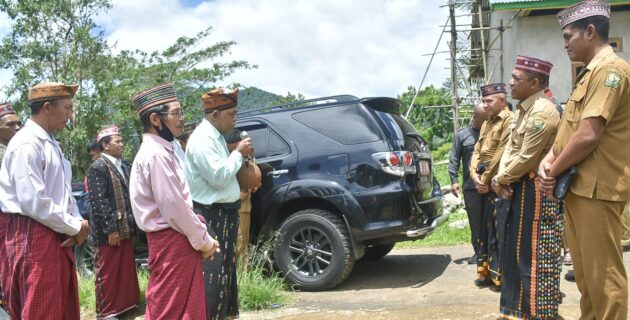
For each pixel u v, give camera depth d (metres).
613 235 3.07
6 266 3.66
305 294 5.64
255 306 5.08
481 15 16.22
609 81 2.96
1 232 3.69
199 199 3.94
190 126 6.32
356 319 4.59
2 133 4.54
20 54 18.64
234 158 3.94
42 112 3.45
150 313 3.21
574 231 3.24
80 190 7.62
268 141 6.07
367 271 6.61
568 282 5.52
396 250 7.95
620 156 3.03
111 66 20.22
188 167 3.98
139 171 3.16
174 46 21.80
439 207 6.37
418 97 22.00
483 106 5.99
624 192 3.02
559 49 12.08
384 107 6.11
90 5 18.84
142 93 3.25
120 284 5.12
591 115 2.97
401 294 5.43
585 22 3.12
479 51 18.36
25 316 3.33
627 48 11.80
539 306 3.96
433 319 4.46
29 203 3.26
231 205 4.03
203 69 22.27
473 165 5.61
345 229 5.67
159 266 3.18
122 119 19.56
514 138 4.18
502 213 4.24
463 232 8.36
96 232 5.07
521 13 12.04
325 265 5.76
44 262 3.36
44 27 18.69
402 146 5.73
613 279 3.06
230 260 4.02
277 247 5.81
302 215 5.74
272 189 5.89
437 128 20.73
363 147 5.68
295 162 5.87
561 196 3.09
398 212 5.51
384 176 5.55
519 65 4.16
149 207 3.17
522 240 4.05
